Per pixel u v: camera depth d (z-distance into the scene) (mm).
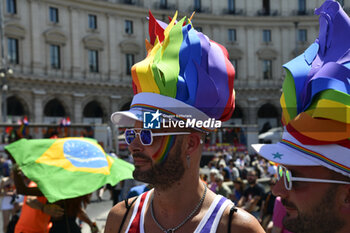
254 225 1267
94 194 12336
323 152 1109
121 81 34438
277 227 2494
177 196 1333
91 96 33031
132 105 1352
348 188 1121
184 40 1330
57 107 32812
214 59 1351
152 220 1419
